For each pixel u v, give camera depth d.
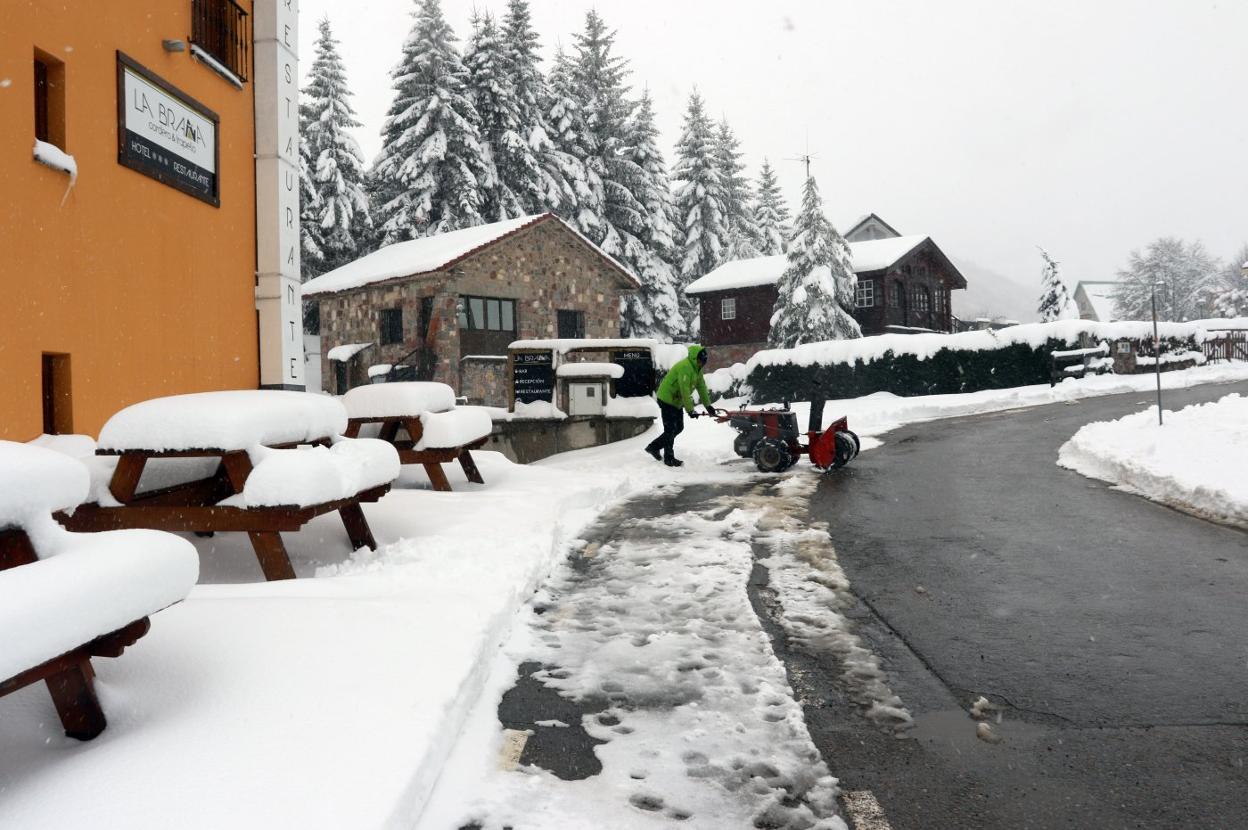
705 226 53.38
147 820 2.37
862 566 6.14
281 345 10.54
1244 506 7.47
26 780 2.64
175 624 3.98
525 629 4.73
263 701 3.21
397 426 9.41
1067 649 4.33
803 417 19.00
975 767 3.09
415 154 37.31
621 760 3.16
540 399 15.10
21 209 6.38
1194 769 3.04
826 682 3.96
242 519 5.16
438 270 24.61
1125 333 27.69
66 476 3.13
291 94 10.98
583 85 48.84
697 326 52.50
